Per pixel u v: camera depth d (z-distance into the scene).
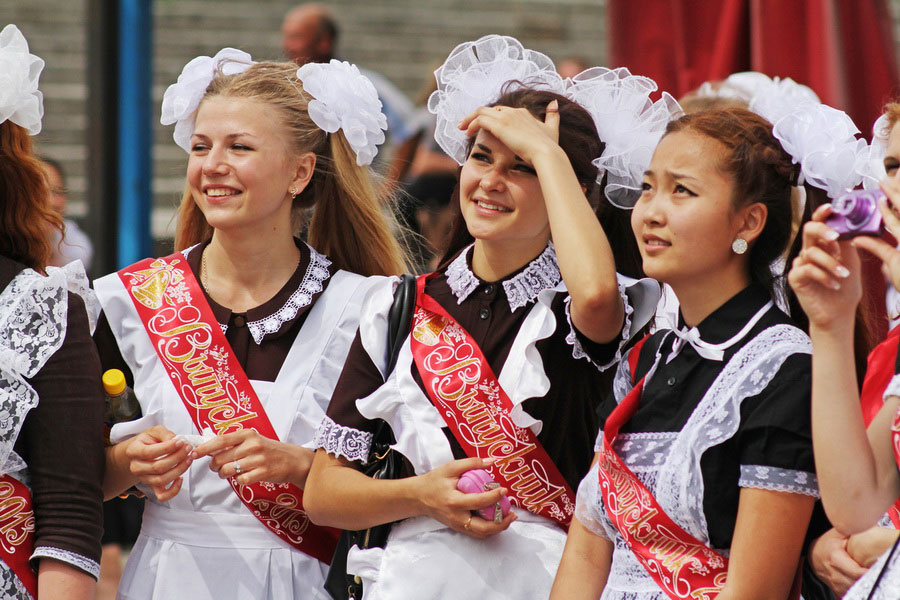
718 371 7.09
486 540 8.30
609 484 7.32
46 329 7.86
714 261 7.25
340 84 9.70
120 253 17.70
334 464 8.72
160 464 8.59
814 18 12.55
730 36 13.13
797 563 6.89
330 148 9.97
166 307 9.50
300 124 9.62
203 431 9.24
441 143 9.41
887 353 8.11
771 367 6.90
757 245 7.38
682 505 6.98
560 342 8.63
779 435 6.74
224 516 9.16
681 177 7.24
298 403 9.32
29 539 7.79
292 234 10.09
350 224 10.13
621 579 7.34
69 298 8.14
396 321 8.88
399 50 35.91
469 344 8.68
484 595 8.19
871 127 12.61
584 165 8.80
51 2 35.59
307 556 9.28
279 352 9.45
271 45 35.00
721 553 6.98
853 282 6.38
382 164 12.66
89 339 8.16
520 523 8.44
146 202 17.83
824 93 12.49
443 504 8.03
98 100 16.98
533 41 37.06
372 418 8.67
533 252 8.80
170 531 9.20
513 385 8.53
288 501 9.14
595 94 8.98
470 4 37.56
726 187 7.18
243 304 9.59
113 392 9.09
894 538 7.01
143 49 17.62
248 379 9.38
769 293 7.34
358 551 8.58
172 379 9.30
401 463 8.70
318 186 10.06
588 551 7.75
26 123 8.17
